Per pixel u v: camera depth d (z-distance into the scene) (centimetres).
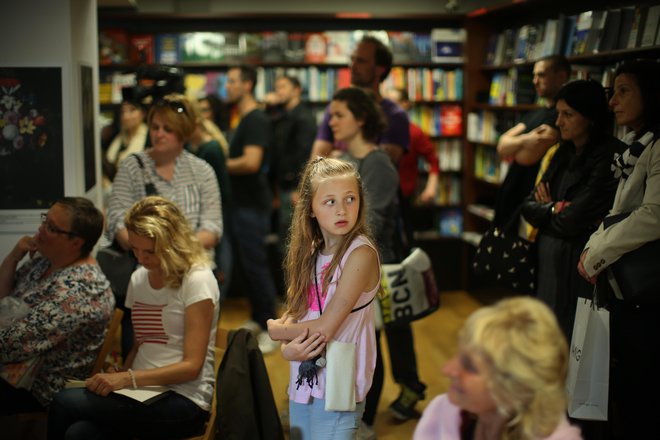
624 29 412
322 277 238
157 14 653
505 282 360
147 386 267
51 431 264
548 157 360
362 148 359
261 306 548
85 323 284
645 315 288
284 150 637
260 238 540
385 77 446
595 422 307
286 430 379
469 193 673
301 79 674
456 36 668
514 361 137
